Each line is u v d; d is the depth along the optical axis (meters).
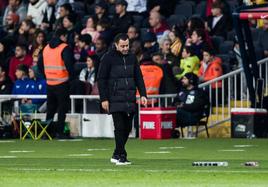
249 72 49.22
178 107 49.38
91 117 50.47
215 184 28.67
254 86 49.66
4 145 45.41
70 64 48.50
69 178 30.22
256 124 48.81
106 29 54.72
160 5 56.56
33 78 52.22
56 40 48.78
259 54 52.00
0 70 53.69
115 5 57.91
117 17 55.56
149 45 52.91
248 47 49.09
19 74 52.50
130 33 53.16
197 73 50.97
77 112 51.31
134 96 35.38
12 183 29.17
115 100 35.22
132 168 33.44
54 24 58.41
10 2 60.72
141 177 30.33
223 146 43.84
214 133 50.59
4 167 34.12
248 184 28.67
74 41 55.53
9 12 60.56
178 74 50.75
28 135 50.09
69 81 48.88
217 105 50.59
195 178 30.02
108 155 39.75
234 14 47.91
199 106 48.97
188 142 46.34
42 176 30.75
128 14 55.44
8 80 53.94
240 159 37.53
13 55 56.06
